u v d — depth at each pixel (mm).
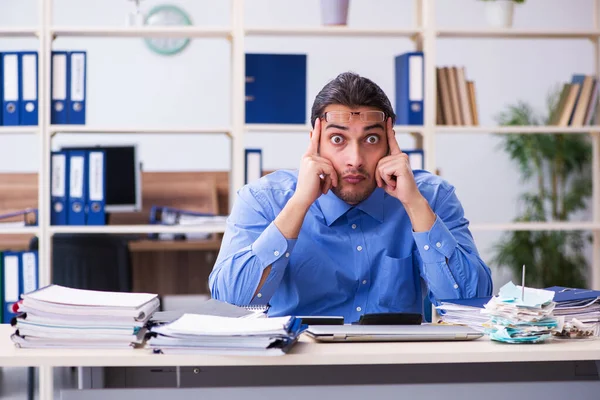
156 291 4840
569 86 3758
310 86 6535
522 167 6246
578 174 6164
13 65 3381
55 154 3412
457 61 6574
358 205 1908
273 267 1760
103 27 3418
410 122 3510
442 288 1796
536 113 6582
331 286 1899
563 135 6000
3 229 3367
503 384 1425
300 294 1897
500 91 6582
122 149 4504
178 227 3467
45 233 3381
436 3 6559
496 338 1416
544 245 6078
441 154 6578
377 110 1771
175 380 1546
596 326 1489
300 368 1554
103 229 3404
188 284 4871
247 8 6527
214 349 1276
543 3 6590
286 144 6574
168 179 4832
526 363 1607
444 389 1410
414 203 1780
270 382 1552
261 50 6535
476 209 6602
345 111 1760
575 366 1622
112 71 6445
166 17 6465
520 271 6051
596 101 3705
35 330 1321
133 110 6473
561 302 1485
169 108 6504
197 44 6508
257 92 3502
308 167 1758
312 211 1921
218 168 6555
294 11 6562
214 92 6543
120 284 4102
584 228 3648
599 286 3783
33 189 4617
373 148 1791
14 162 6332
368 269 1911
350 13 6539
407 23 6570
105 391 1365
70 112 3420
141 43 6457
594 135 3785
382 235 1924
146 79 6480
